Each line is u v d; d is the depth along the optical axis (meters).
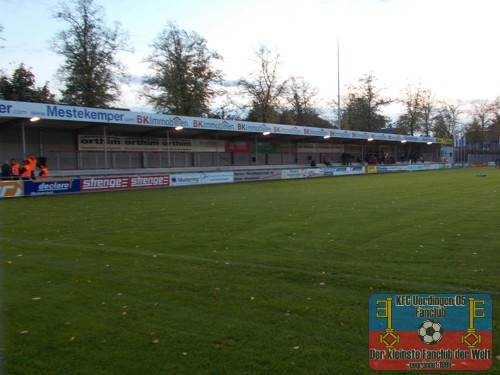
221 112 53.91
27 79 42.97
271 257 7.63
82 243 9.18
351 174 43.00
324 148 48.78
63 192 22.22
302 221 11.71
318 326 4.58
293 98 61.19
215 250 8.28
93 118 23.83
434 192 20.36
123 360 3.90
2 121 23.39
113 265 7.27
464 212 12.99
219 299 5.46
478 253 7.66
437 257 7.42
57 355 4.01
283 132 36.16
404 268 6.75
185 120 28.72
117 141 30.50
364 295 5.54
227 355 3.96
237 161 39.22
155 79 45.03
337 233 9.83
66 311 5.12
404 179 32.62
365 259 7.38
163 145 33.31
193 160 35.78
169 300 5.46
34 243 9.23
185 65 44.94
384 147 57.72
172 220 12.35
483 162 70.75
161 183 27.06
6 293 5.80
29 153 26.23
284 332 4.44
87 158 29.00
